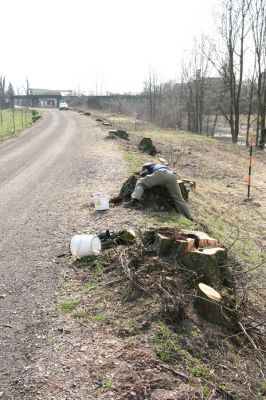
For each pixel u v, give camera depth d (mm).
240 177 18125
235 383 4113
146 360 4043
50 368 4047
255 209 12961
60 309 5105
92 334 4551
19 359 4215
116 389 3730
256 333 5137
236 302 5285
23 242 7586
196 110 51531
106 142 23250
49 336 4566
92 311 4996
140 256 5711
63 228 8164
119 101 70938
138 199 8703
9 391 3783
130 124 41250
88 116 52531
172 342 4309
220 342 4586
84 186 12109
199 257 5375
